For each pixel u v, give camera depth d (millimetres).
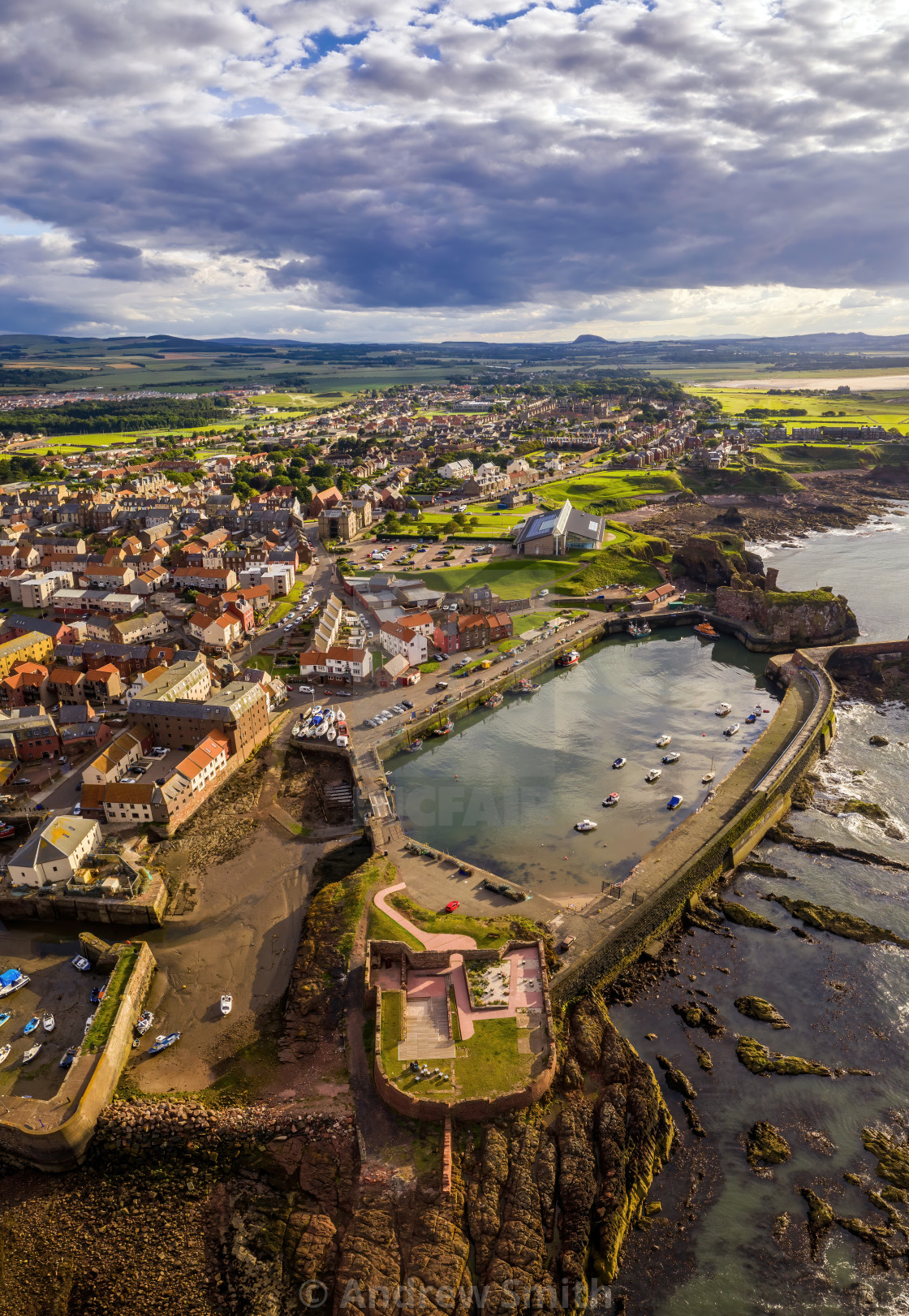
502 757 184750
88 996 119062
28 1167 96812
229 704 177250
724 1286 83812
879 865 151000
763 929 135500
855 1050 112312
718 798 163750
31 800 164500
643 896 133875
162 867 147000
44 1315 80375
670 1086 106250
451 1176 89062
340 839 153875
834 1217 90625
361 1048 106188
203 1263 84125
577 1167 90812
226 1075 105625
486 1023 106938
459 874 139000
